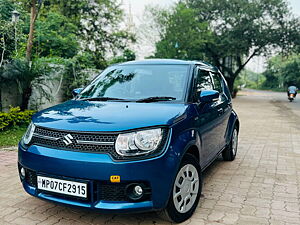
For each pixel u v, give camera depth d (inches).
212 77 179.5
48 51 507.5
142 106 123.6
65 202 106.6
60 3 752.3
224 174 185.0
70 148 106.4
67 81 406.9
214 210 132.1
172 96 135.4
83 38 789.9
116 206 102.2
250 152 248.1
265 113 627.8
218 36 1152.8
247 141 299.4
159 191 104.4
